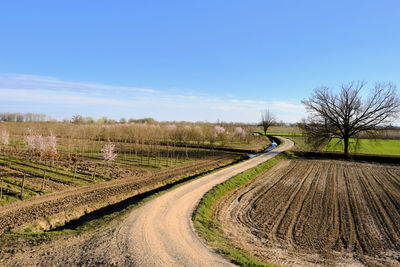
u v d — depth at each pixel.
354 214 17.98
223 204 19.72
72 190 21.38
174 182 26.77
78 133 53.69
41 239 11.95
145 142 58.47
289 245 13.14
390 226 15.93
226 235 13.85
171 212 16.14
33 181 22.98
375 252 12.62
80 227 13.74
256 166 34.06
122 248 10.90
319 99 45.72
